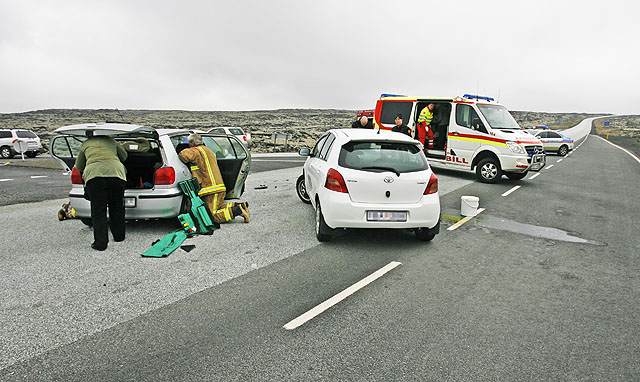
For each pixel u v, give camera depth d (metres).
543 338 3.45
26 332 3.44
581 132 71.62
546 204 9.47
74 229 6.79
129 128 5.73
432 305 4.05
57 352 3.15
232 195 8.51
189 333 3.45
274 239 6.29
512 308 4.02
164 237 6.20
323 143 7.38
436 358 3.12
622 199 10.35
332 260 5.37
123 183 5.82
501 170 12.12
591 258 5.65
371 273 4.92
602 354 3.23
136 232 6.64
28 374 2.87
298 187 9.18
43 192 11.05
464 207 8.11
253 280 4.64
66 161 6.68
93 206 5.61
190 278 4.68
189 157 6.83
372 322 3.68
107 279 4.62
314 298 4.18
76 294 4.21
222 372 2.91
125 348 3.21
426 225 5.87
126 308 3.91
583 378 2.91
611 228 7.38
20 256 5.39
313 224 7.24
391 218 5.75
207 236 6.43
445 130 13.89
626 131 80.38
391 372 2.94
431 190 5.91
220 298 4.16
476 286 4.57
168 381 2.80
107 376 2.85
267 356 3.12
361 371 2.94
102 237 5.64
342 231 6.83
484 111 12.66
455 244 6.20
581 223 7.73
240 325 3.60
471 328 3.60
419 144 6.11
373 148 6.00
